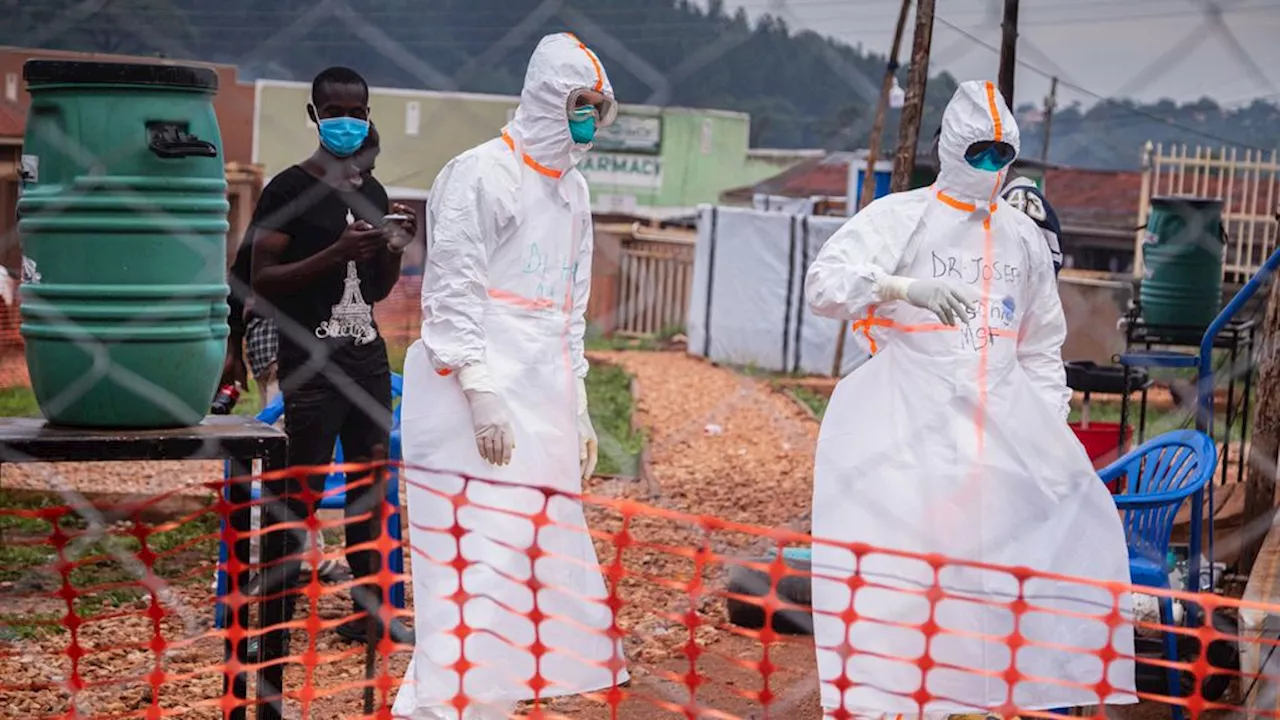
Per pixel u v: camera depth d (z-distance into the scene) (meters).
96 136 3.50
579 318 4.22
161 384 3.55
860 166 13.85
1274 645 3.83
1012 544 4.02
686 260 17.27
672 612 5.71
